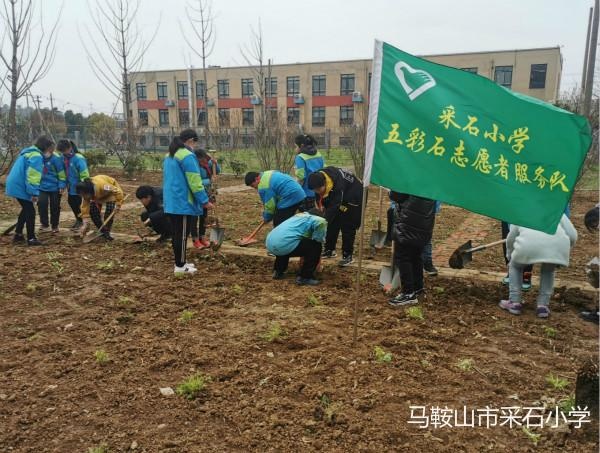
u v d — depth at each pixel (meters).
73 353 4.03
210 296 5.43
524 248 4.78
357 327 4.53
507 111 3.86
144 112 56.16
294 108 52.59
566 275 6.49
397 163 3.90
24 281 5.90
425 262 6.27
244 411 3.18
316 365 3.79
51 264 6.63
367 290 5.70
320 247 5.83
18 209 11.65
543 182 3.85
